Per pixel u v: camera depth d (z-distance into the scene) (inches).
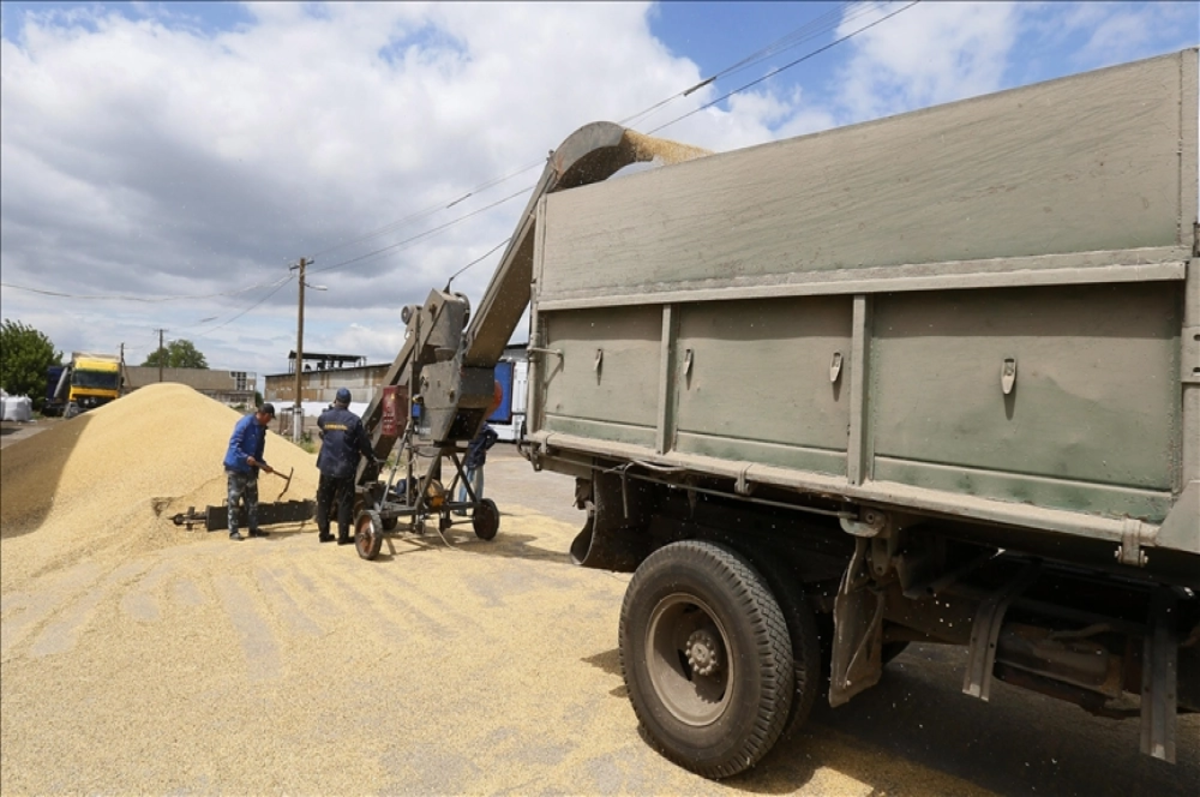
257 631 204.5
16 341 2161.7
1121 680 93.0
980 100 94.2
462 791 118.4
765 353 117.5
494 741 135.5
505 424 1018.1
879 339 103.7
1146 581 101.7
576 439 151.3
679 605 130.5
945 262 96.4
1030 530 101.3
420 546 317.4
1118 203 82.4
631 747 132.3
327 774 125.2
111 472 428.1
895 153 102.3
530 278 252.7
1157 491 78.8
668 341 131.9
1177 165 78.4
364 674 170.2
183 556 297.4
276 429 1258.6
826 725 141.3
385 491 312.3
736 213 122.6
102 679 172.1
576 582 252.5
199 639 199.0
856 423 103.4
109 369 1465.3
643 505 155.9
